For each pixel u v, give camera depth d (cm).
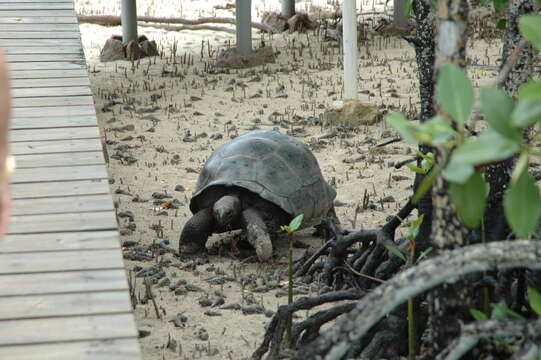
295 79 2191
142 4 3234
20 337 538
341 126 1791
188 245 1145
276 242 1220
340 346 380
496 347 482
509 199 321
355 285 887
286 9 2805
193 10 3108
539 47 312
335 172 1517
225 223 1095
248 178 1124
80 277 626
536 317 640
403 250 815
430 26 802
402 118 337
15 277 624
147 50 2464
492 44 2447
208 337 888
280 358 765
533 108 304
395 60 2358
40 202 780
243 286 1038
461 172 308
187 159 1609
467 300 446
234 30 2778
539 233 609
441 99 329
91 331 547
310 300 768
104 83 2189
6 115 321
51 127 995
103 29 2855
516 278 706
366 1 3192
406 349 746
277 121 1834
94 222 733
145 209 1345
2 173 332
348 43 1803
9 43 1351
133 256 1131
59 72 1216
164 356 834
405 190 1415
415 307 726
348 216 1295
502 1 572
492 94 317
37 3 1612
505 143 305
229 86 2125
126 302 588
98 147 934
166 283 1041
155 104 1988
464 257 360
